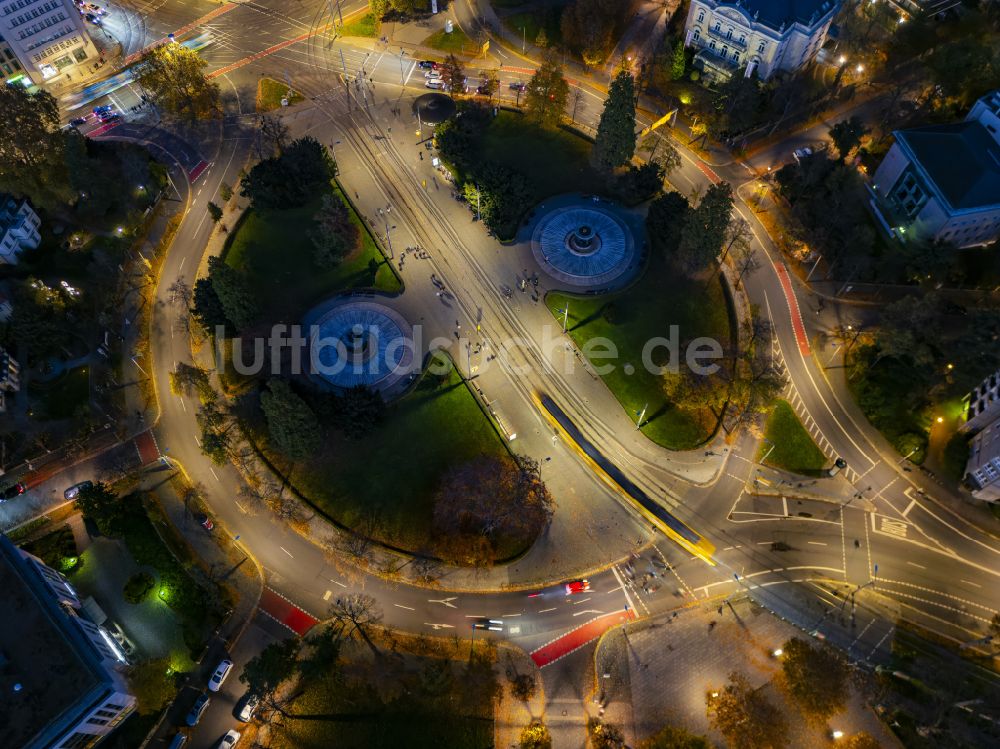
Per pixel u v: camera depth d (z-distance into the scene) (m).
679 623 109.31
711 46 181.25
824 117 174.50
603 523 118.56
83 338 139.38
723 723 97.81
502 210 152.25
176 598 110.88
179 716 101.94
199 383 129.00
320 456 125.38
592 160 162.00
